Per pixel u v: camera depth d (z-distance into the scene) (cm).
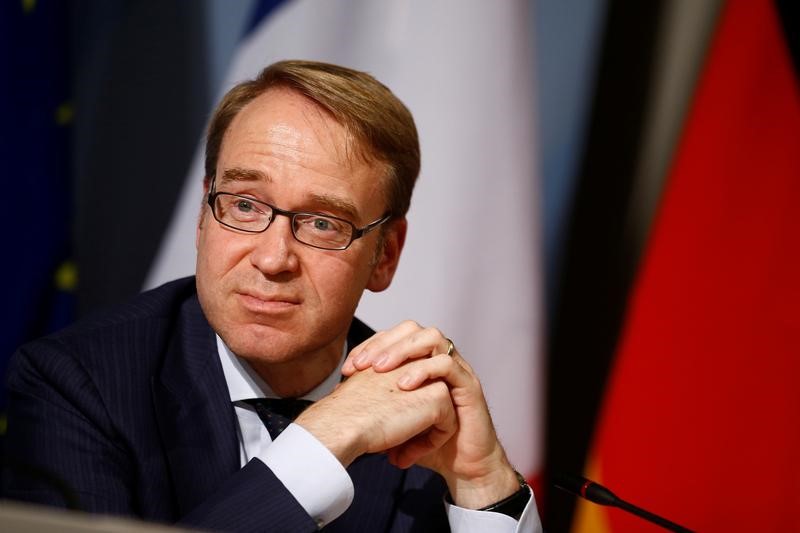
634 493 770
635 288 775
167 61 809
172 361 509
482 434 497
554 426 782
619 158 780
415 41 799
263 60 802
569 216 785
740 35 773
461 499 502
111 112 816
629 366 775
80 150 820
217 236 473
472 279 789
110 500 454
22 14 813
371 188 494
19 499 453
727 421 765
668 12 776
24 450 467
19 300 810
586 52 784
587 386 779
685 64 776
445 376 484
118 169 812
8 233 809
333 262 477
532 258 788
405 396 469
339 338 528
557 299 786
